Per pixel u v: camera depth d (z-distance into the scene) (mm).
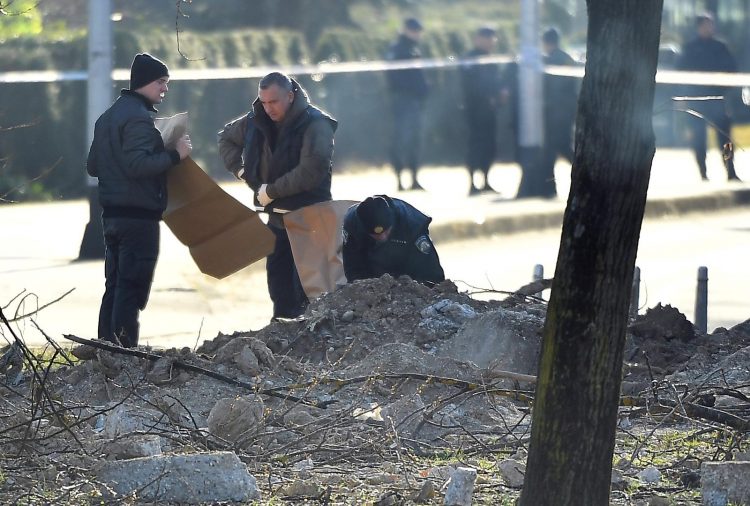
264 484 16953
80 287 37531
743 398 20219
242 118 28875
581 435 13977
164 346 30297
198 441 18594
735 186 58531
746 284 40000
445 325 24391
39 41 59531
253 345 22766
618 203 13805
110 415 19188
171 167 26062
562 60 56375
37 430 18359
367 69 57156
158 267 40812
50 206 53969
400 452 17938
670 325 25234
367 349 23953
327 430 18828
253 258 26609
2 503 15695
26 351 18016
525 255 44969
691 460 18000
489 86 55406
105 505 15641
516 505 15320
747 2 85188
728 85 58625
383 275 25547
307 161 27203
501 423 20391
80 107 57469
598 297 13875
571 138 54750
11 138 55562
